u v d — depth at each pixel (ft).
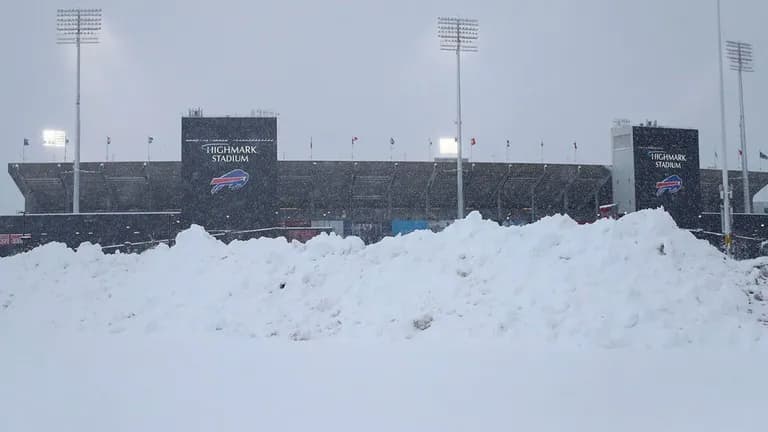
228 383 32.53
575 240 47.93
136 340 45.39
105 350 41.78
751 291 45.34
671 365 35.32
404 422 25.80
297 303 48.11
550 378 32.68
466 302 44.75
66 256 58.90
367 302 47.09
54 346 43.39
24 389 31.86
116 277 56.03
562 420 25.94
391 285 47.78
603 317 41.52
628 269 44.65
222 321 47.34
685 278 44.16
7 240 117.39
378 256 52.03
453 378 32.83
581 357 37.37
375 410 27.50
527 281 45.32
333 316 46.73
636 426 25.09
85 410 28.02
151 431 25.03
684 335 40.40
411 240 52.90
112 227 120.16
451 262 48.67
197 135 131.54
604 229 48.16
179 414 27.25
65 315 51.55
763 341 40.04
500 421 25.86
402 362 36.63
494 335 42.06
